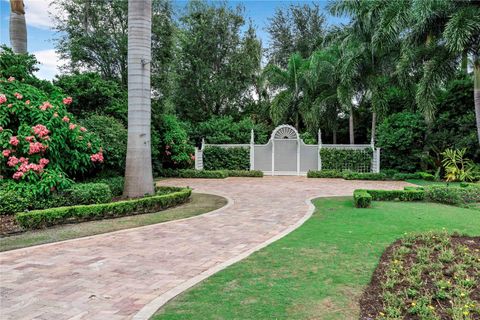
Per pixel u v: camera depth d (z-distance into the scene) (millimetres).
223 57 25344
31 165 7617
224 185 15125
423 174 17453
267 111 24891
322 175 18469
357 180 17250
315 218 7867
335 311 3312
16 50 11227
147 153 9617
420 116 18703
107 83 14328
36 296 3793
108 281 4230
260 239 6176
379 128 19641
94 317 3307
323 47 22266
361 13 18344
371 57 18531
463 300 3426
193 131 21625
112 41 17422
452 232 6117
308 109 21312
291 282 4059
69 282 4195
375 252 5141
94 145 9312
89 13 17578
